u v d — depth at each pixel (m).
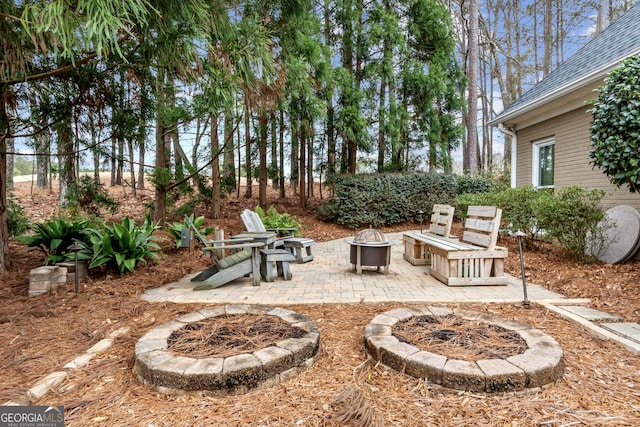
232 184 9.80
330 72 8.59
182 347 2.06
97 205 7.93
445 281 4.01
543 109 6.43
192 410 1.64
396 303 3.27
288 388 1.84
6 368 2.01
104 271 4.46
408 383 1.84
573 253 4.73
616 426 1.49
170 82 5.64
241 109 5.34
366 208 9.36
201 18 3.36
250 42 4.09
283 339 2.15
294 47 6.35
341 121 9.21
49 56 3.72
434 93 10.26
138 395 1.77
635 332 2.46
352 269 4.99
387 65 9.68
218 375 1.74
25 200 10.27
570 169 6.08
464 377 1.72
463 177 10.30
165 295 3.63
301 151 10.41
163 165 7.60
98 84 4.88
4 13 2.31
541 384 1.75
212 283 3.90
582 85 5.12
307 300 3.40
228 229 7.84
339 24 10.11
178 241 5.90
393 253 6.35
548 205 4.82
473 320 2.47
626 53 4.60
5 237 4.40
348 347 2.34
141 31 3.29
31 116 4.75
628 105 3.51
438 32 10.73
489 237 4.03
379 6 10.03
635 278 3.82
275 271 4.89
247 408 1.65
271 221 7.33
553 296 3.46
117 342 2.41
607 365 2.03
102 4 2.09
